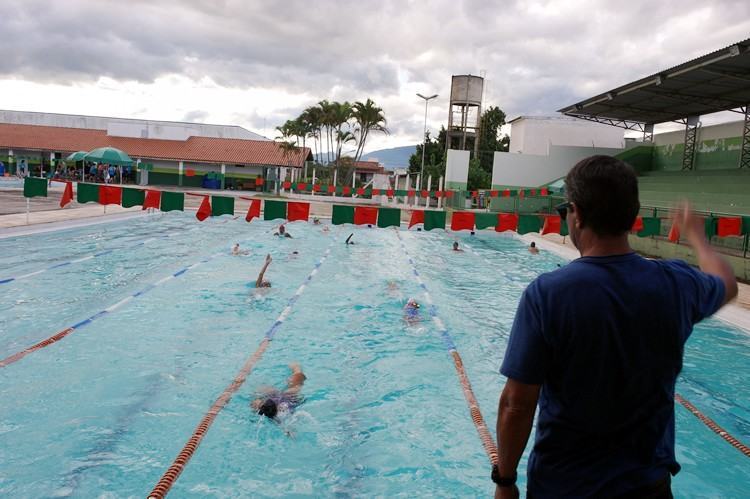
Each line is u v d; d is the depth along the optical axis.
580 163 1.84
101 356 6.73
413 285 11.90
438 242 19.77
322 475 4.39
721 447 5.12
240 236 18.38
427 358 7.23
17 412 5.18
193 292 10.16
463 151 33.72
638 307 1.63
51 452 4.51
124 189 10.55
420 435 5.10
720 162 24.23
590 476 1.66
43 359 6.54
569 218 1.85
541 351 1.67
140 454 4.55
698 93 21.17
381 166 66.75
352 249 16.92
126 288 10.23
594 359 1.62
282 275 12.13
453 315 9.52
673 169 27.69
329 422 5.30
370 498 4.11
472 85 40.62
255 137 50.06
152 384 5.96
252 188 45.06
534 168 30.75
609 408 1.65
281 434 5.02
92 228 17.80
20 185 31.28
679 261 1.85
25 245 14.06
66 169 41.00
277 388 6.01
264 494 4.11
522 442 1.74
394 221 10.66
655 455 1.69
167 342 7.37
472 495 4.18
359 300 10.20
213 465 4.45
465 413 5.59
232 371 6.46
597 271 1.68
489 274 13.84
